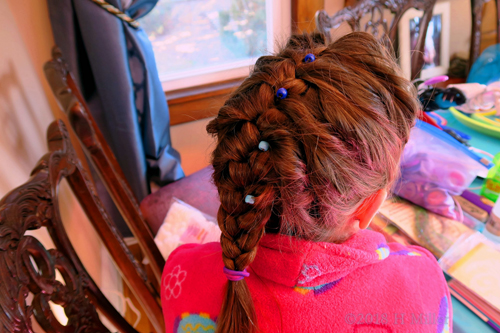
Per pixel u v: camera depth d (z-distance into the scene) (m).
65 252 0.51
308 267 0.36
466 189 0.73
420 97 1.01
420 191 0.69
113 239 0.68
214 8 1.30
